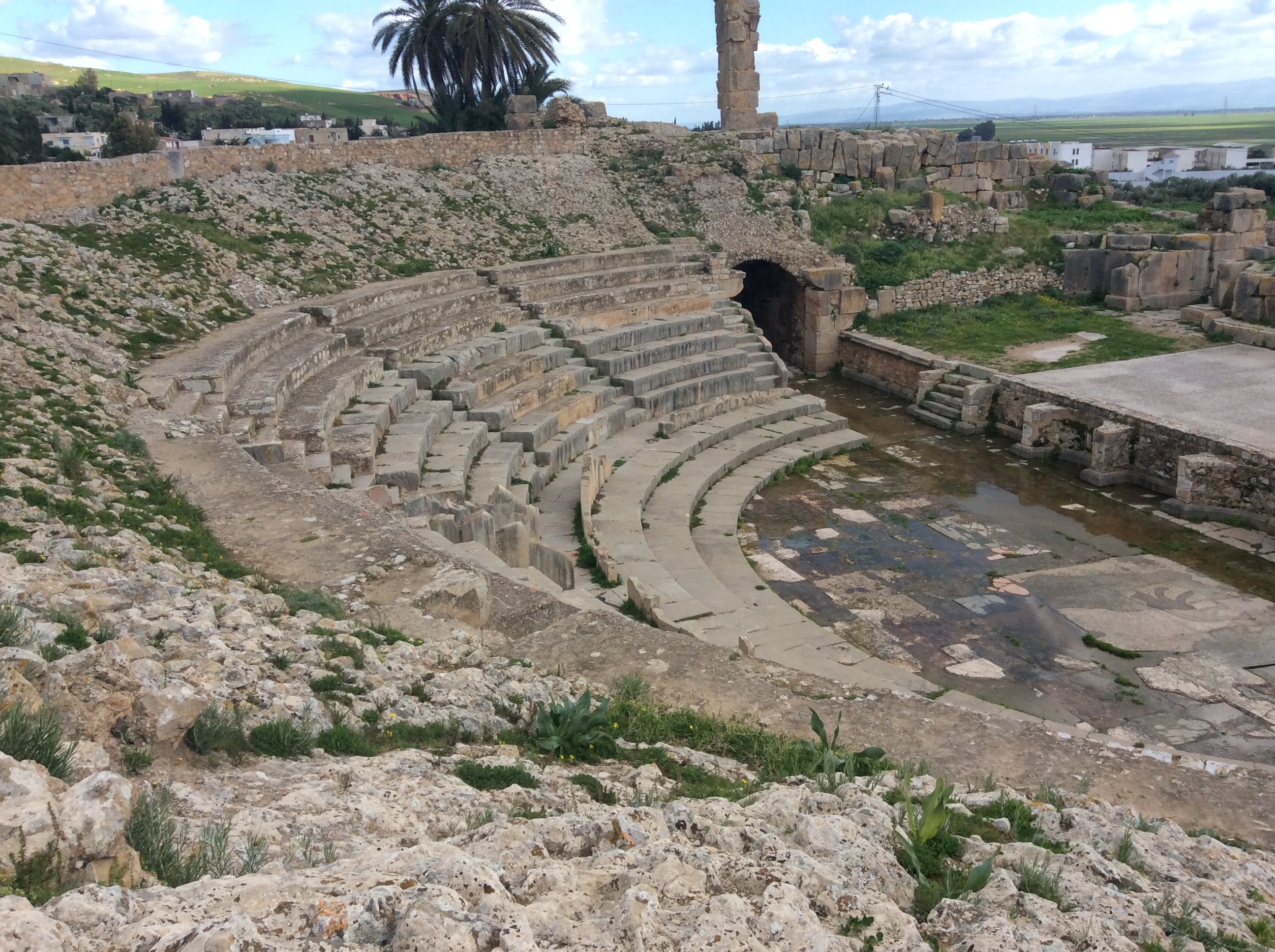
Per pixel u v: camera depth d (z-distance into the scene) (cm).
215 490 1401
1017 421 2902
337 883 438
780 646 1528
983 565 2009
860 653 1524
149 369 1856
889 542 2144
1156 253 3762
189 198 2744
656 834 566
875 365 3553
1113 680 1546
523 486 2073
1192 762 998
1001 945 477
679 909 469
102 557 970
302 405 1880
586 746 843
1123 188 4831
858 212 4100
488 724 843
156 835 475
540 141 4103
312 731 715
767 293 4081
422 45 4150
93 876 423
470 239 3441
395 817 594
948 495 2455
